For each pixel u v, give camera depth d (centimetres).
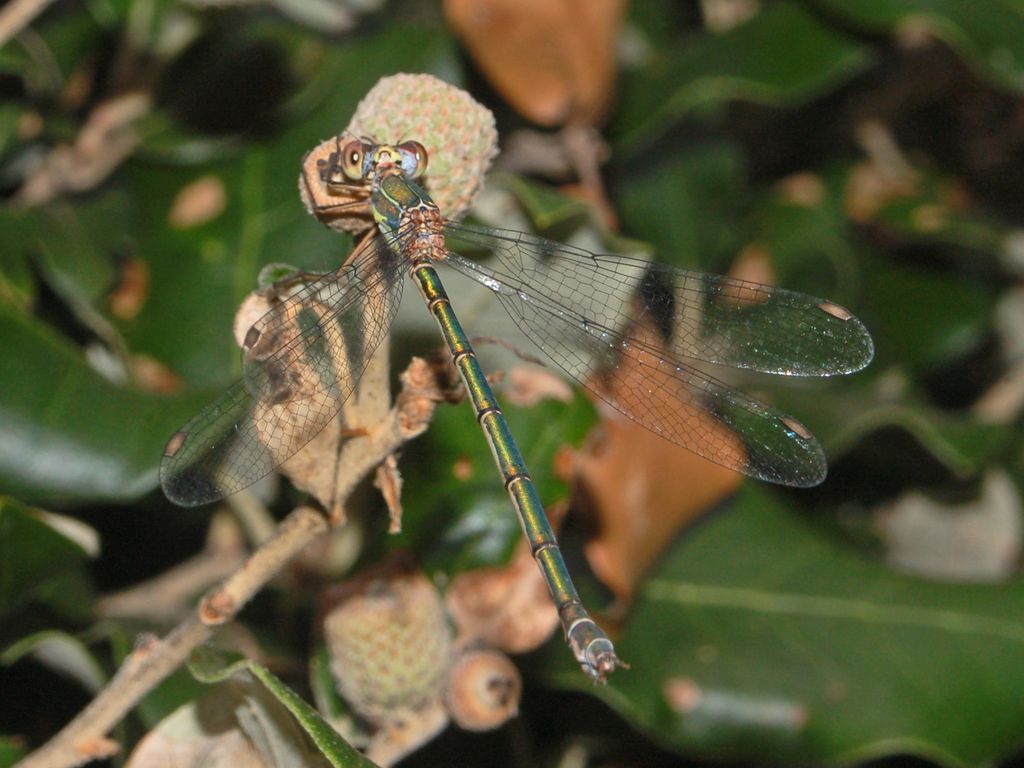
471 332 60
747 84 61
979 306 62
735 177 63
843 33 61
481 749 60
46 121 60
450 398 57
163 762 58
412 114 57
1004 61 61
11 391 59
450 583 59
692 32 62
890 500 62
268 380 57
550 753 60
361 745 58
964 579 60
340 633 58
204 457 57
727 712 60
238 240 60
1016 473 62
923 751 60
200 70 61
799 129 63
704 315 60
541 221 59
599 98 60
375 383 57
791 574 60
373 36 61
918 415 61
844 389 61
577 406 60
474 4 60
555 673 59
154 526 60
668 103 61
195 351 60
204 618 57
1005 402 63
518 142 61
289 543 57
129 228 60
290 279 57
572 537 60
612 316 60
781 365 60
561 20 60
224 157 60
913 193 63
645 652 60
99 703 57
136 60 61
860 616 60
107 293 60
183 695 59
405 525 59
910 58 63
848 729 60
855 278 62
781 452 59
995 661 60
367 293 58
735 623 60
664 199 62
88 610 59
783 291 60
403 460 59
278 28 61
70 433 59
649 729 60
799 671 60
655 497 60
